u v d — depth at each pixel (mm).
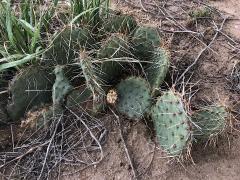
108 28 519
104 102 486
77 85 500
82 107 485
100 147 470
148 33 503
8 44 504
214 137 468
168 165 460
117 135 479
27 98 474
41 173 457
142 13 632
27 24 491
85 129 483
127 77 491
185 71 534
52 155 469
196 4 654
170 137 440
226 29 611
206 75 544
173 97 428
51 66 482
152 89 479
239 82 540
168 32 601
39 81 472
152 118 467
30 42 509
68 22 530
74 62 490
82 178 456
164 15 629
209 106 459
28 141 478
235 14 639
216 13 636
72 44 480
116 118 488
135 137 476
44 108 473
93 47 501
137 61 484
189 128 417
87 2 544
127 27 523
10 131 483
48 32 532
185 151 440
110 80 500
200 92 524
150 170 458
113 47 469
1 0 520
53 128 479
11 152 472
